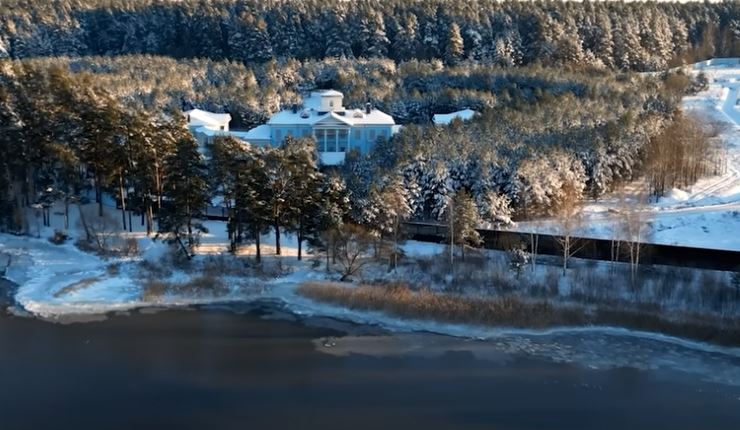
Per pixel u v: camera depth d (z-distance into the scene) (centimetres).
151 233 6856
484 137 8350
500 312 5203
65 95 7525
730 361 4575
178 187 6091
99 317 5228
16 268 6150
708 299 5266
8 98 7269
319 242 6112
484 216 7038
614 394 4091
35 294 5588
